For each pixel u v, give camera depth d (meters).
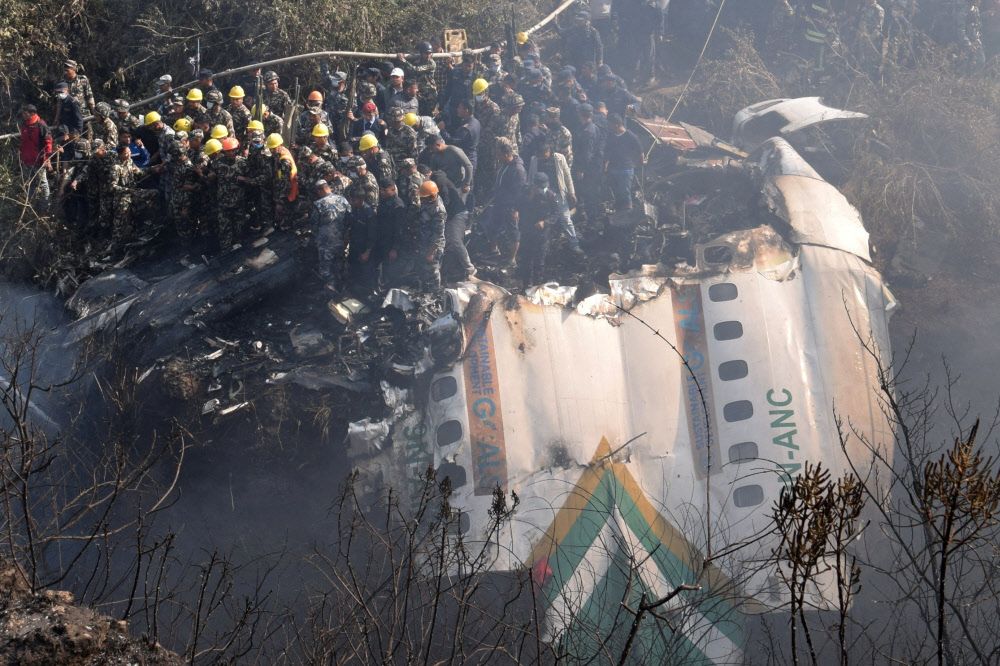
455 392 19.94
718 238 22.02
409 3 33.88
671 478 20.17
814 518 8.98
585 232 25.59
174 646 17.61
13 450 16.39
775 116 29.05
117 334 21.33
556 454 19.78
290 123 26.92
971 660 16.67
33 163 25.84
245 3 31.27
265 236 24.03
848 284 21.83
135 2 32.03
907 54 33.06
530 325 20.33
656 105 32.94
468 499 19.39
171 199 24.19
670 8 35.66
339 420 20.50
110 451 19.89
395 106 24.52
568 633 15.62
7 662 10.47
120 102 26.28
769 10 34.72
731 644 18.95
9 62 29.53
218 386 20.84
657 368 20.64
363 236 22.78
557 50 34.88
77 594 18.41
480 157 26.59
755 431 20.58
